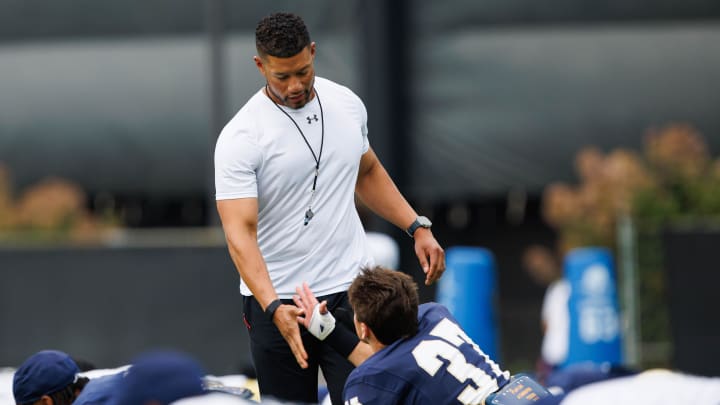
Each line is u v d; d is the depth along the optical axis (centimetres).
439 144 4541
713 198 4000
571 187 4500
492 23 4525
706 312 3628
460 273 3656
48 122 4762
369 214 4178
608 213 4062
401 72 4544
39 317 3678
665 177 4081
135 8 4709
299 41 1548
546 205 4259
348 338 1630
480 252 3725
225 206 1598
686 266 3644
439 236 4681
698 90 4481
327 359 1684
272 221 1639
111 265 3653
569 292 3672
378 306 1586
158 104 4709
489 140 4534
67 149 4756
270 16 1559
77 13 4744
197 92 4691
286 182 1619
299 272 1650
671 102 4484
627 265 3797
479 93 4528
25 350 3678
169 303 3625
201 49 4694
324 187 1639
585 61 4512
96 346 3653
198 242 3631
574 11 4509
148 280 3641
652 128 4488
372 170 1759
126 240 4103
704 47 4481
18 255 3691
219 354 3609
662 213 3972
